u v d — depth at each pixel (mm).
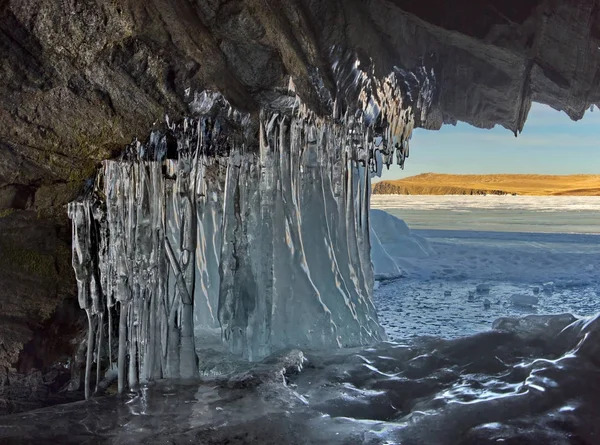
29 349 3994
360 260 5410
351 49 4848
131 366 3896
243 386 3918
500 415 3299
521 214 28906
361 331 5102
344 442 3148
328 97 4812
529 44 5535
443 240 14062
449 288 9094
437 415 3326
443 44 6016
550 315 4875
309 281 4848
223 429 3275
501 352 4414
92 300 3867
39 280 4012
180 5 3609
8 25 2891
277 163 4602
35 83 3117
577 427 3174
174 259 4074
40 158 3426
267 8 4039
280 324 4746
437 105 6332
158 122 3588
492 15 5352
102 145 3520
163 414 3486
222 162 4707
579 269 10477
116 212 3732
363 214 5512
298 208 4797
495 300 8125
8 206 3594
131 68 3318
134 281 3852
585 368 3703
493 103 6559
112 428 3289
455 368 4289
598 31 5566
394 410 3787
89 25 3053
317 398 3832
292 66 4199
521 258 11484
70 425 3324
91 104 3332
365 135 5293
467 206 40156
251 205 4641
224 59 3928
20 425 3318
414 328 6504
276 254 4711
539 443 3010
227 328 4816
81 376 4195
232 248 4676
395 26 5367
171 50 3422
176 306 4121
